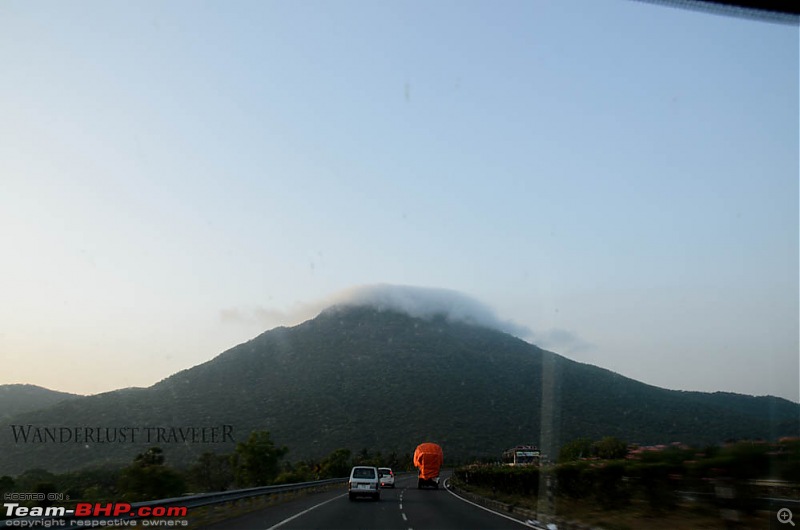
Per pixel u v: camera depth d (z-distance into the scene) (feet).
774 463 45.27
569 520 66.03
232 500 84.74
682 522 54.44
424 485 183.73
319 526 64.39
